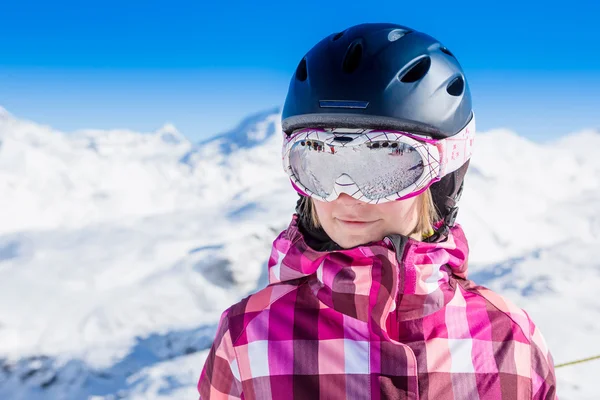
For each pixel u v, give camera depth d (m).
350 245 0.95
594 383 2.70
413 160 0.90
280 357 1.00
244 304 1.09
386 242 0.94
